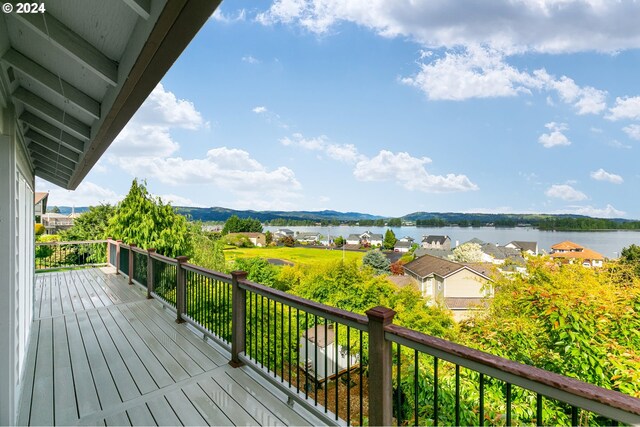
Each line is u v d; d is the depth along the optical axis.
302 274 16.53
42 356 3.40
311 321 8.52
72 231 17.06
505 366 1.23
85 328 4.27
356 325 1.93
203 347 3.63
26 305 3.64
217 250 14.30
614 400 0.94
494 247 40.47
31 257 4.82
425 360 5.16
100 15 1.51
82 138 3.44
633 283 3.96
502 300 4.86
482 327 4.68
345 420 2.11
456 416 1.41
